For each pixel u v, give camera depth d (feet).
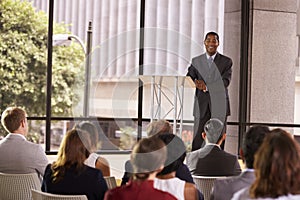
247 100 28.78
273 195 8.13
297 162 8.13
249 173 10.52
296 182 8.13
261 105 28.86
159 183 10.58
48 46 27.71
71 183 12.09
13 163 15.39
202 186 14.87
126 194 9.11
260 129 10.25
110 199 9.19
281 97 29.14
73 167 12.12
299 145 8.73
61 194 12.13
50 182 12.24
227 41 29.07
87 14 29.45
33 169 15.47
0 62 27.86
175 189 10.53
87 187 12.03
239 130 28.71
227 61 23.75
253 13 28.68
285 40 29.14
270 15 28.94
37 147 15.65
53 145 27.91
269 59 28.96
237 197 8.77
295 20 29.25
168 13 29.19
